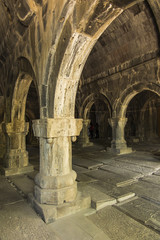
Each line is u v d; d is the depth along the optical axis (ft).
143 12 17.90
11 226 7.95
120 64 24.41
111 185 12.75
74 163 19.44
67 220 8.43
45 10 9.10
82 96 33.01
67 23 7.63
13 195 11.37
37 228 7.79
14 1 10.86
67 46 7.71
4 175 15.33
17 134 16.57
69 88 9.12
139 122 41.14
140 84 22.09
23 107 16.60
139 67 21.85
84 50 8.31
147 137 42.63
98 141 41.34
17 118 16.47
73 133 9.56
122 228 7.93
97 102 47.67
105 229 7.86
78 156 23.62
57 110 9.04
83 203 9.47
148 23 18.43
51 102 9.03
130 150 25.63
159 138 42.75
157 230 7.73
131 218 8.71
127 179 13.96
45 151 9.39
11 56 15.33
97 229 7.71
